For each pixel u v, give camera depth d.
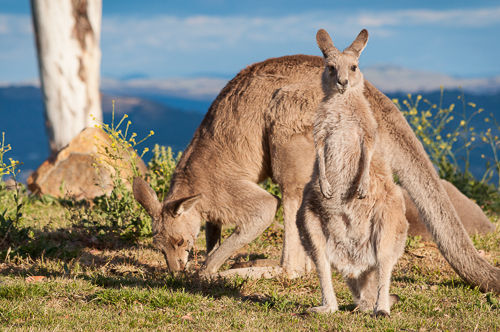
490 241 12.14
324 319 7.07
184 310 7.64
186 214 9.64
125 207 12.54
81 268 10.04
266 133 10.24
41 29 22.62
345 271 7.56
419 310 7.87
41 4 22.42
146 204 9.59
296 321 7.14
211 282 8.91
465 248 8.97
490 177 16.98
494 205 16.11
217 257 9.81
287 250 9.88
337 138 7.46
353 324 6.88
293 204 10.00
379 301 7.19
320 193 7.42
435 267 10.39
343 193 7.40
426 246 11.91
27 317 7.17
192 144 10.45
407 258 11.02
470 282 8.99
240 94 10.39
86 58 23.20
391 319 7.02
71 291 8.33
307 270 10.12
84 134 17.09
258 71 10.57
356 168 7.42
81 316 7.24
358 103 7.53
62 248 10.99
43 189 16.64
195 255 10.58
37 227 12.90
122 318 7.18
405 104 17.70
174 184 10.12
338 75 7.41
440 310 7.83
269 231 12.88
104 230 12.16
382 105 9.52
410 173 9.26
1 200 14.60
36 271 9.63
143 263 10.77
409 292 8.66
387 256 7.20
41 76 23.05
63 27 22.59
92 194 16.53
